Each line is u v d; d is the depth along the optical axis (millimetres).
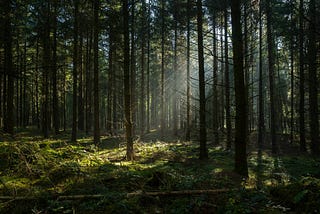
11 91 19875
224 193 7402
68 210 6199
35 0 21406
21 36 27172
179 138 29000
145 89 46406
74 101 22516
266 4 23156
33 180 8055
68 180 8117
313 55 21172
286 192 7090
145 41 32438
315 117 21484
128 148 14422
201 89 16266
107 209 6352
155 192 7387
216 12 24141
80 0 23016
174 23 28281
